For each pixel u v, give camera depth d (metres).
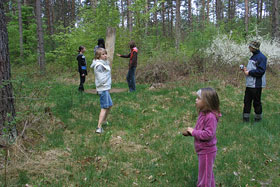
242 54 10.27
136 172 3.37
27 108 4.82
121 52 11.57
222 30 12.50
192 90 7.91
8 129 3.73
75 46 11.78
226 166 3.61
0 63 3.80
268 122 5.41
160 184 3.09
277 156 3.98
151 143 4.34
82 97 6.86
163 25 29.62
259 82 5.22
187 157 3.81
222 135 4.72
